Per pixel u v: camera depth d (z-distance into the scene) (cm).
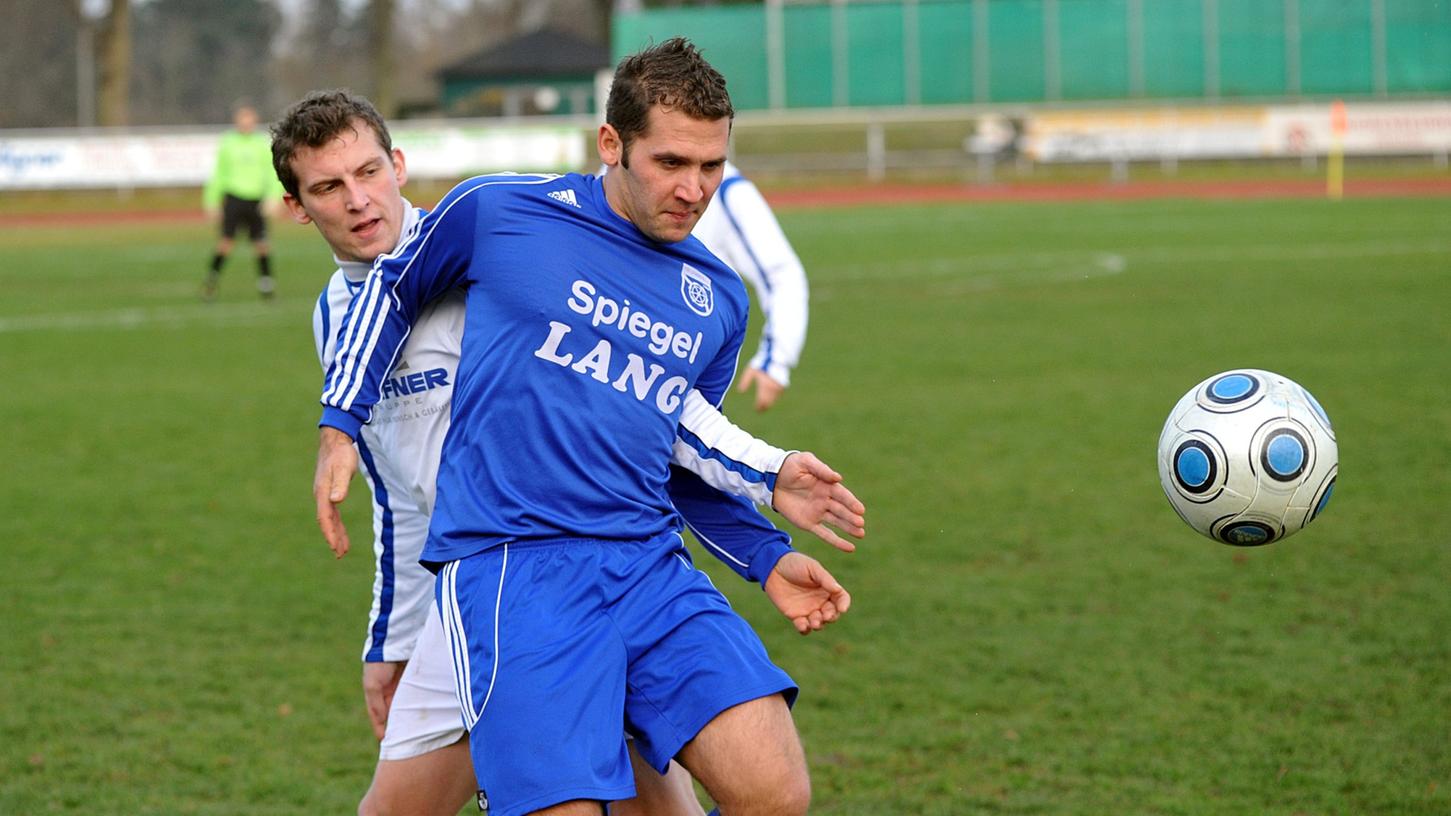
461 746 1284
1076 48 14262
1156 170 13788
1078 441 3494
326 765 1780
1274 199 11150
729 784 1123
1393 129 13375
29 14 18950
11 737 1859
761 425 3731
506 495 1190
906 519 2855
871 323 5500
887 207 11544
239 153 6450
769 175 14325
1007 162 14038
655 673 1159
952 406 3941
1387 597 2338
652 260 1234
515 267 1200
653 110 1157
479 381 1204
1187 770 1711
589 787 1102
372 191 1303
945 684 2005
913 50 14388
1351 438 3431
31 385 4459
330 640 2238
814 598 1277
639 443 1215
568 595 1166
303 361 4912
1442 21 13738
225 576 2567
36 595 2452
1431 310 5416
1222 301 5822
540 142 13188
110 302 6494
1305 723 1845
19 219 11969
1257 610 2291
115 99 16188
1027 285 6531
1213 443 1259
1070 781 1689
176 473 3344
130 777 1739
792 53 14450
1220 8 14038
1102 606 2327
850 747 1800
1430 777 1681
